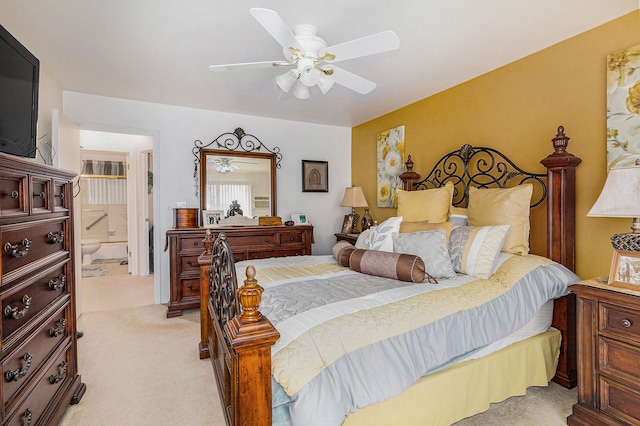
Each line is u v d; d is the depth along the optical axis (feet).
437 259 6.56
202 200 12.86
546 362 6.46
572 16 6.46
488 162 9.25
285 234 13.08
